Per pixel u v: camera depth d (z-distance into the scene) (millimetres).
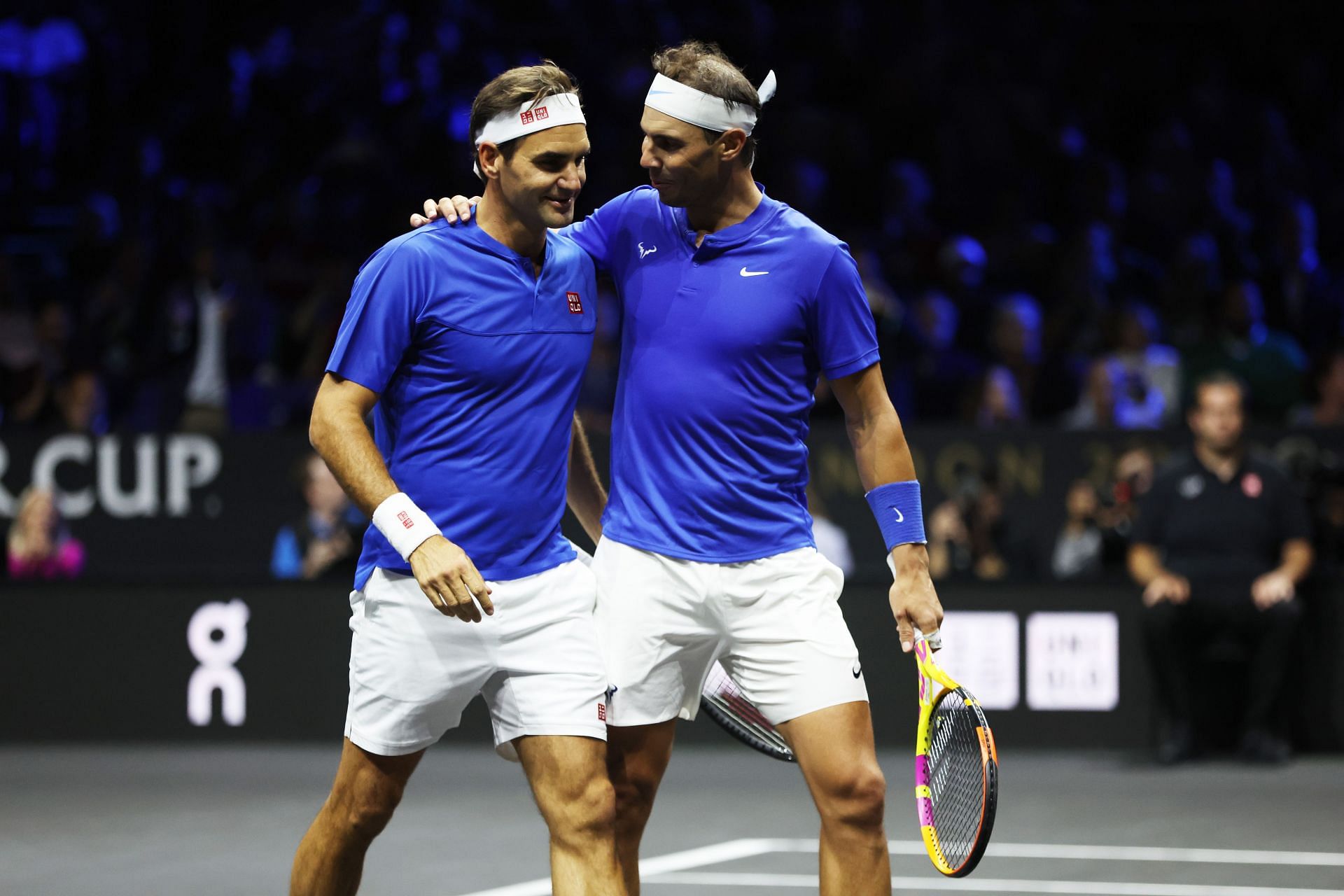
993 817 12562
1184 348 37375
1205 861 21422
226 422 37250
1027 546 32469
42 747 32719
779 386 14070
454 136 46625
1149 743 31219
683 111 13562
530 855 22016
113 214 44250
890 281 42938
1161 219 46344
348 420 13008
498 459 13406
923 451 33062
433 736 13820
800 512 14305
